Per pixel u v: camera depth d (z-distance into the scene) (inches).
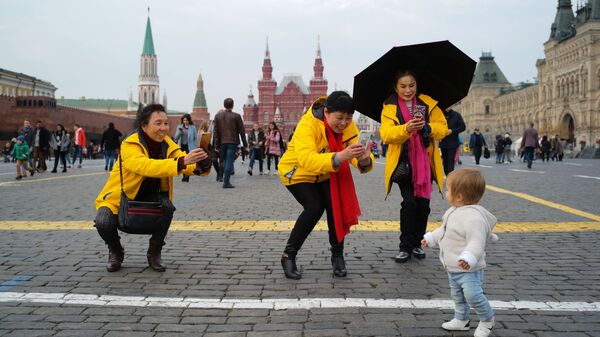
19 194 415.8
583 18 2738.7
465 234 121.3
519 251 210.7
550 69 3046.3
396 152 194.2
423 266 189.2
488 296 153.3
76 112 2319.1
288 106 4736.7
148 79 6333.7
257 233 249.6
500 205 347.6
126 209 171.9
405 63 196.2
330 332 125.3
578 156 1747.0
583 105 2620.6
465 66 191.2
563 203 356.8
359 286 163.5
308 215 172.9
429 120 195.3
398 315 137.0
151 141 180.1
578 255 204.1
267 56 4781.0
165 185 181.6
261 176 676.1
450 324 126.7
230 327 128.6
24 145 587.2
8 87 3120.1
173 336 123.0
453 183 124.4
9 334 123.7
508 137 1139.9
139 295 153.6
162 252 208.4
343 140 178.1
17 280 167.9
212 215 306.5
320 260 197.6
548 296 153.3
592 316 136.7
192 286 163.2
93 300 148.6
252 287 162.1
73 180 569.0
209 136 167.5
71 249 212.5
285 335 123.5
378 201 377.1
